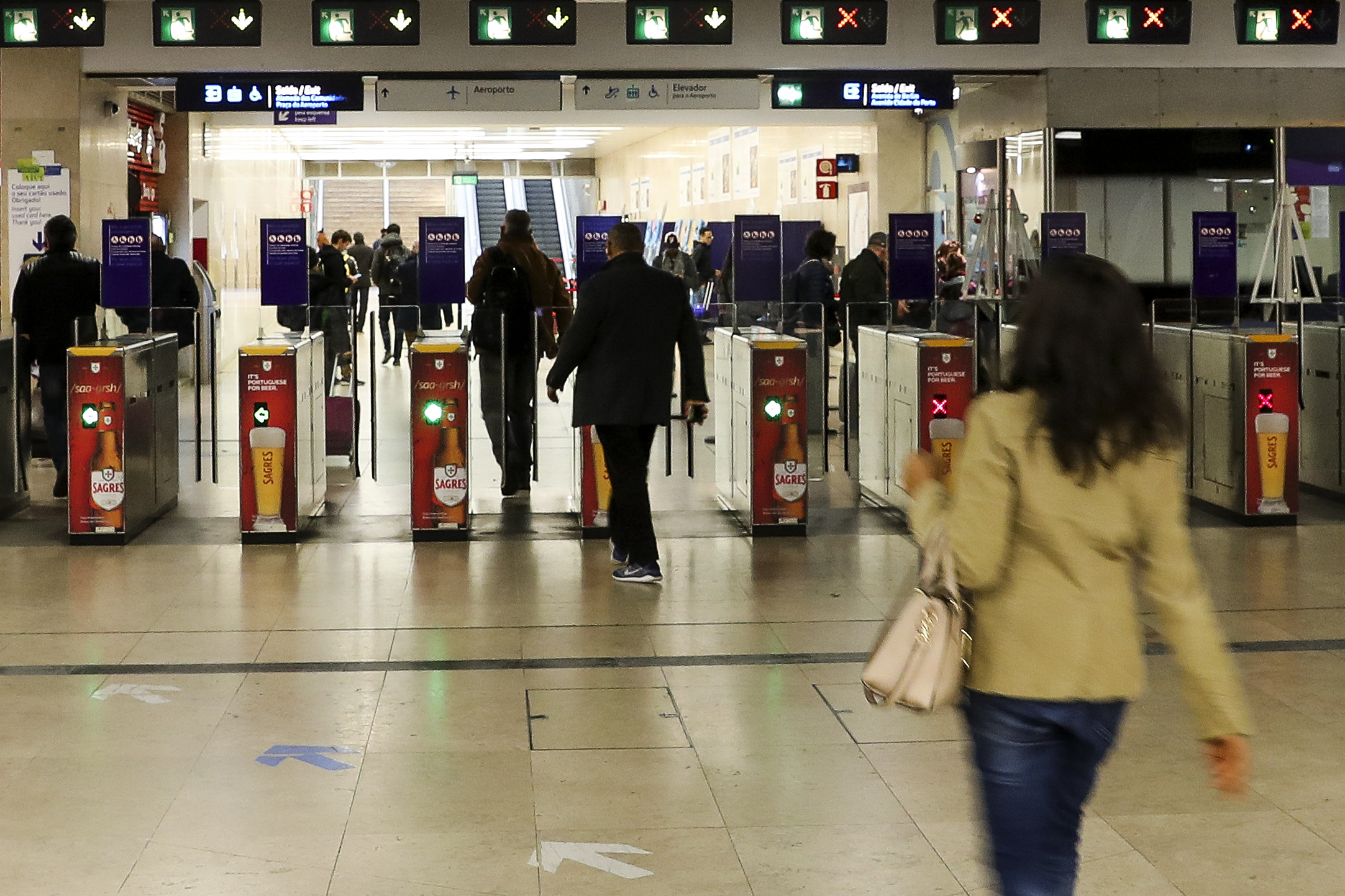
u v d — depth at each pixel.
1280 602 6.84
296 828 4.18
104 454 8.35
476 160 43.62
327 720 5.18
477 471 11.09
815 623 6.54
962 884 3.79
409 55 12.66
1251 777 4.57
